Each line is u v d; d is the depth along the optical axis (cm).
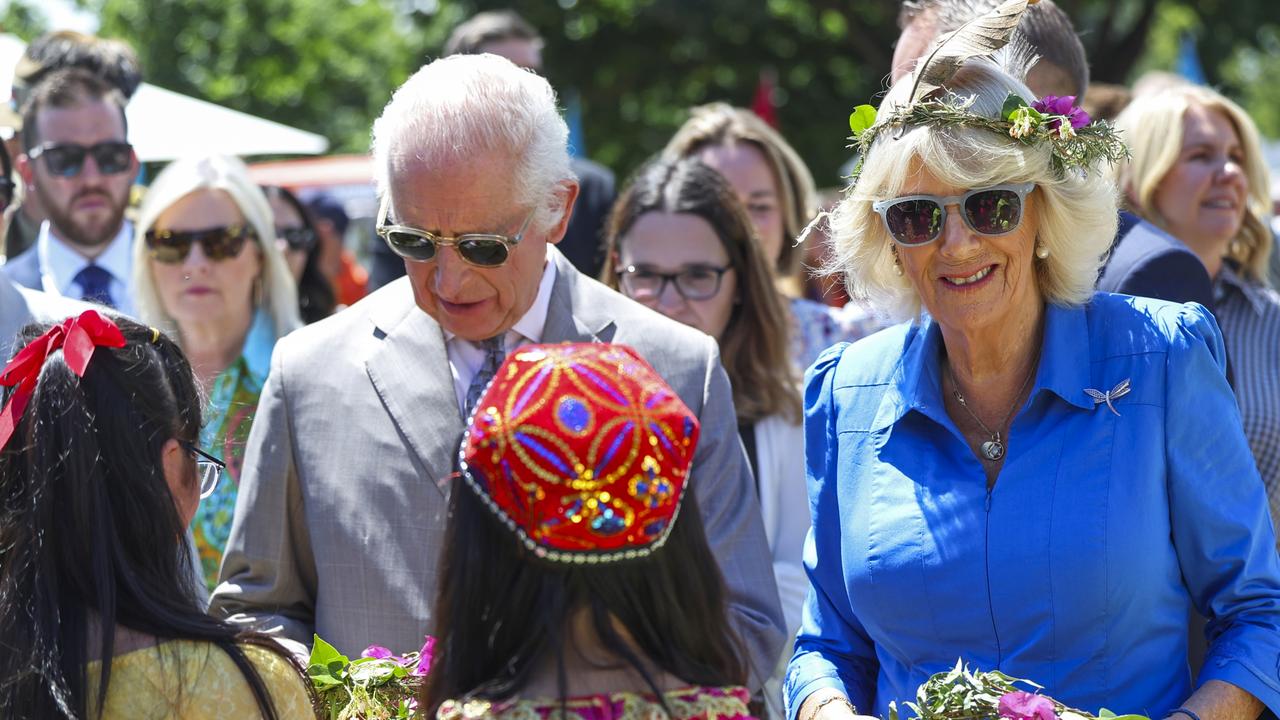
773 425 390
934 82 261
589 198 605
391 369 303
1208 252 423
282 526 302
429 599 289
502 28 627
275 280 464
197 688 215
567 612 198
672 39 1964
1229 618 257
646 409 198
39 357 223
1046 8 324
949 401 273
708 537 291
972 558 257
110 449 218
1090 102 479
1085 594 250
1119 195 281
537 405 196
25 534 215
